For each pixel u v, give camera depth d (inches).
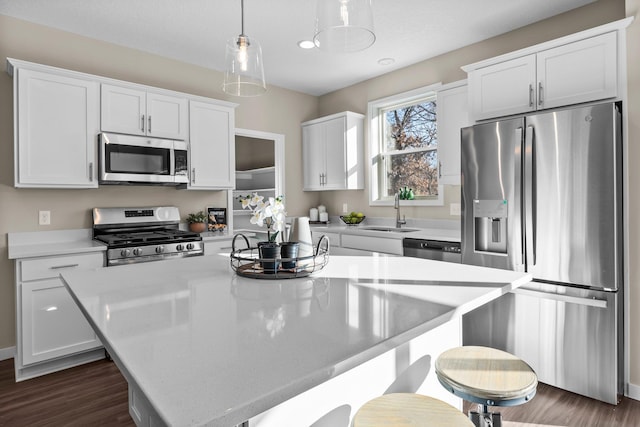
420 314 39.4
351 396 46.5
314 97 194.4
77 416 83.2
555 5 109.5
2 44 111.5
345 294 47.6
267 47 135.7
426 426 38.6
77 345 106.1
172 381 25.4
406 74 155.7
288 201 183.3
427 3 107.7
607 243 82.1
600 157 82.6
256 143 243.1
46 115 107.5
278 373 26.7
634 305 85.6
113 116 119.2
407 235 128.8
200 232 145.8
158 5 107.5
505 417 80.0
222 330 35.2
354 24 46.4
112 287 52.2
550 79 96.5
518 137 94.0
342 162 167.0
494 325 100.4
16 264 97.5
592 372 85.1
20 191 114.0
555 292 89.4
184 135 135.0
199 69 153.4
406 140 161.6
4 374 102.2
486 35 127.7
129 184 125.2
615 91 86.7
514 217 95.1
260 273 58.7
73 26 119.4
